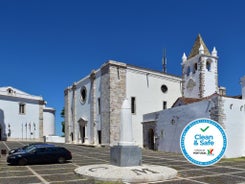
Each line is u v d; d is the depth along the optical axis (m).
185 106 27.39
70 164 18.55
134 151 13.88
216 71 39.78
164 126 30.88
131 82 39.50
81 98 46.22
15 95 53.44
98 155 25.16
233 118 24.05
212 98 24.02
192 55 41.59
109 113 37.03
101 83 39.88
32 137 55.25
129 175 12.00
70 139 49.56
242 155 23.97
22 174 14.23
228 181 12.27
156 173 12.53
